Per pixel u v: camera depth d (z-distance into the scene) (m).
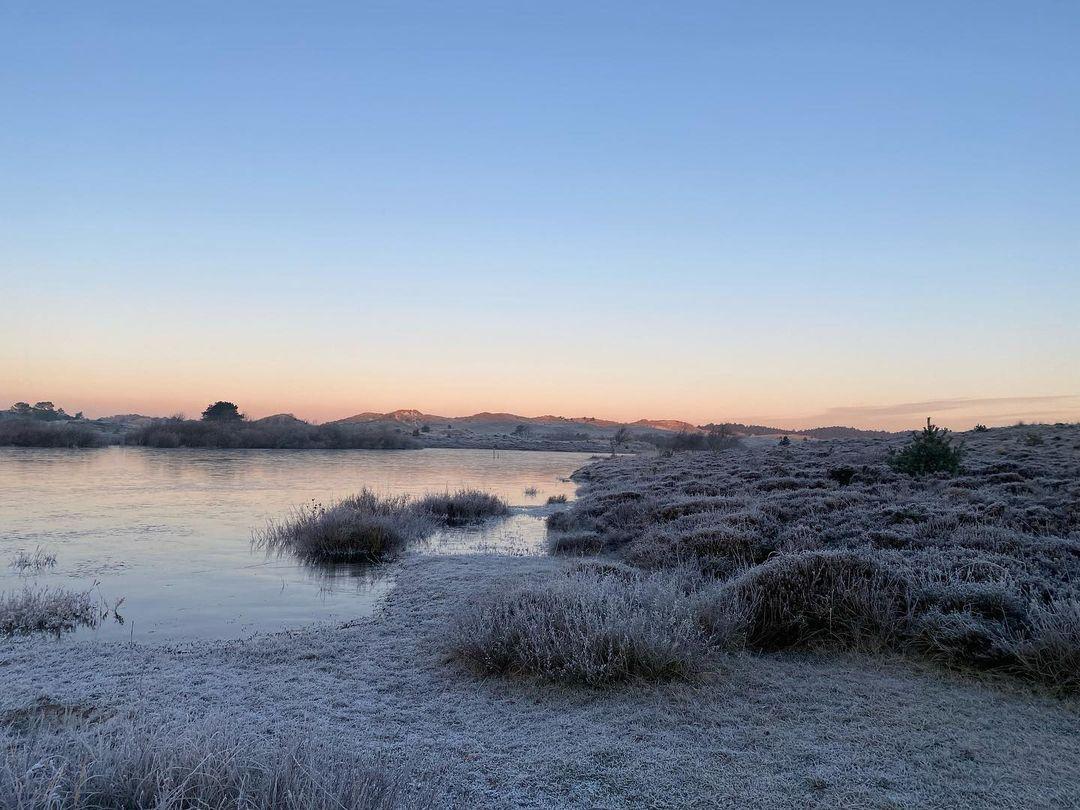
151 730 4.32
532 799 4.05
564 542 14.35
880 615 7.20
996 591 6.98
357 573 12.40
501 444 113.94
